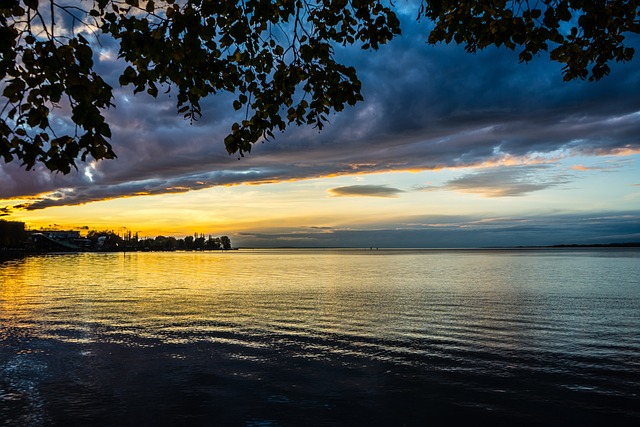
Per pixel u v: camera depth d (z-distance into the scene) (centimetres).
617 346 1798
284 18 616
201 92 580
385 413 1098
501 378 1374
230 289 4416
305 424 1033
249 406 1138
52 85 405
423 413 1099
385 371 1451
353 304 3159
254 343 1853
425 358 1611
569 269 8081
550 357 1620
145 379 1354
